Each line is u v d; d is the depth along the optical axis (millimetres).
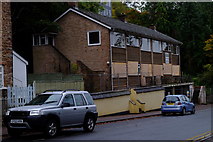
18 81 25578
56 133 14586
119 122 22906
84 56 36094
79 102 16281
